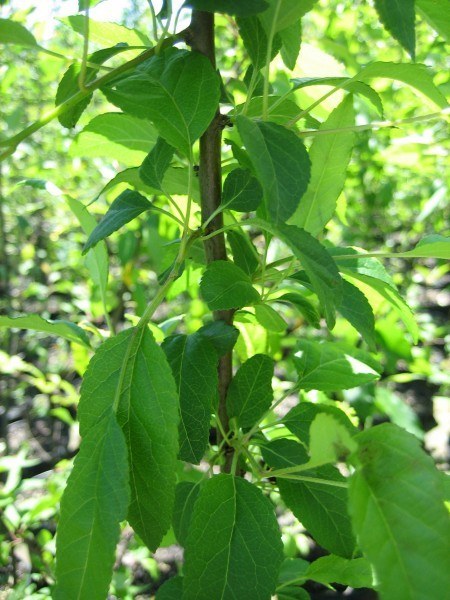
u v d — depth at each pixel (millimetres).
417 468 161
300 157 182
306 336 821
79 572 175
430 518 155
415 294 1154
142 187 271
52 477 654
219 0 188
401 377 682
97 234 236
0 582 604
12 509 551
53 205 1162
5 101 918
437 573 148
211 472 274
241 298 222
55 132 965
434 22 238
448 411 1015
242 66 592
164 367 199
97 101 928
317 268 180
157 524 194
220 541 212
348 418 260
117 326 856
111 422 192
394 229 1213
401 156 655
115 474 182
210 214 243
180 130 204
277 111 266
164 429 194
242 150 230
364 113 603
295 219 239
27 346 1135
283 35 231
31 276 1254
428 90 236
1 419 963
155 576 588
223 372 271
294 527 688
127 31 275
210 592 205
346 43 680
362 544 151
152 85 207
